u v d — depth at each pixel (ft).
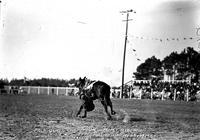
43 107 73.82
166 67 233.55
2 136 33.06
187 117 58.54
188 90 146.82
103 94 51.19
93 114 59.77
